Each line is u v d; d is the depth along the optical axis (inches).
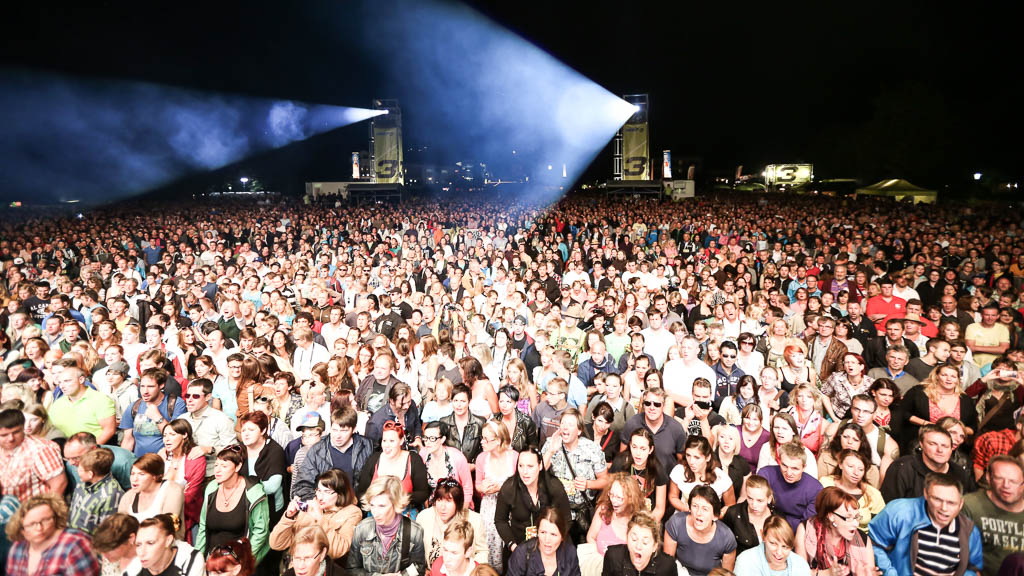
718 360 293.0
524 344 341.4
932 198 1444.4
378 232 914.1
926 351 308.7
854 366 253.8
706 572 169.0
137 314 424.2
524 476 183.2
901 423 243.4
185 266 577.3
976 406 247.3
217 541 174.9
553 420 239.5
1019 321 349.7
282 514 201.5
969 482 186.7
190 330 328.8
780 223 869.2
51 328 318.3
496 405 265.6
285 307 397.7
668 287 490.0
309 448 208.4
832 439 209.8
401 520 169.0
